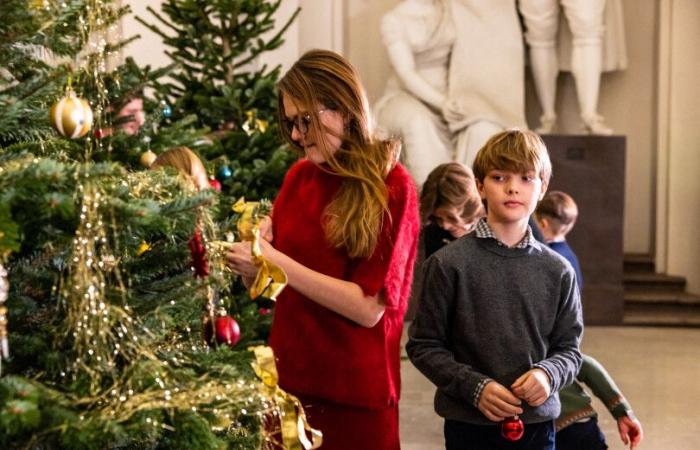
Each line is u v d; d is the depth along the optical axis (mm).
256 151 5266
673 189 10156
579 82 9758
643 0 10484
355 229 2297
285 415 2002
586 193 9211
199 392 1776
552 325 2717
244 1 5648
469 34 9781
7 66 2100
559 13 9984
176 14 5754
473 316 2676
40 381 1818
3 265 1824
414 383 6520
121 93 3014
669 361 7371
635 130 10578
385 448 2459
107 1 2252
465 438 2719
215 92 5676
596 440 3389
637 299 9500
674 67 10188
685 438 5215
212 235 2033
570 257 4531
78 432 1610
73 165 1724
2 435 1604
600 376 3234
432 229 3539
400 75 9672
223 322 2082
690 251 10078
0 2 1901
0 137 2203
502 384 2654
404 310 2514
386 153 2371
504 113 9695
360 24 10656
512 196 2656
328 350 2412
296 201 2484
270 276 2160
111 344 1859
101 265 1793
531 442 2688
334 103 2359
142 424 1679
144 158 3139
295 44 9875
